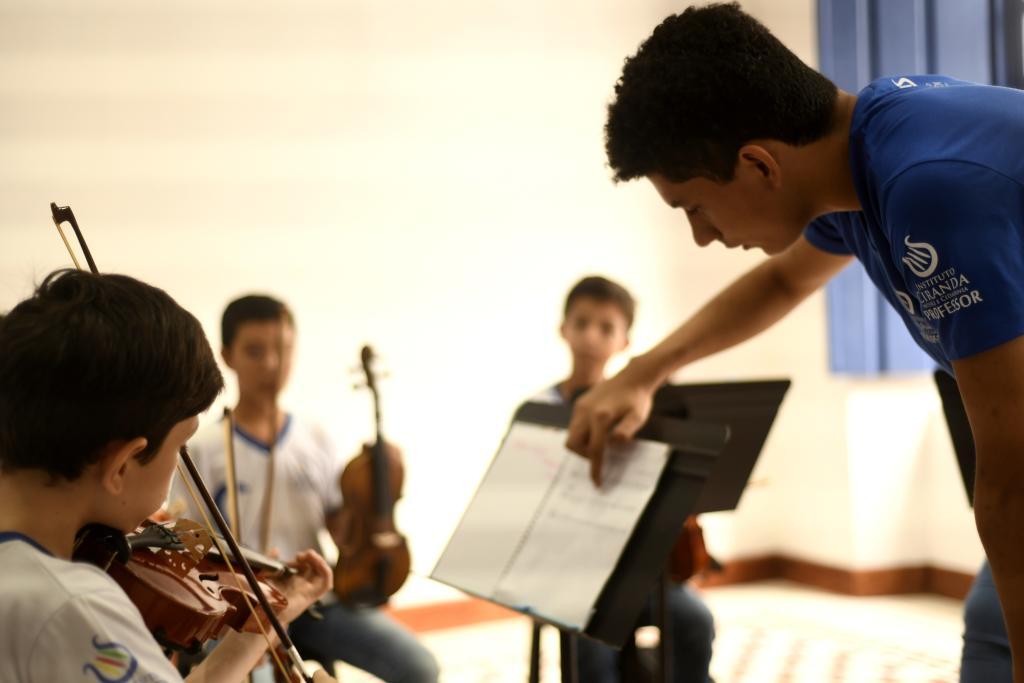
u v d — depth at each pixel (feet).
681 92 5.11
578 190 18.98
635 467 7.00
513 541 7.34
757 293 7.27
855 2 17.75
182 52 16.12
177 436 4.14
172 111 16.05
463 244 18.03
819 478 19.81
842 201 5.29
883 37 17.69
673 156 5.27
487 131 18.21
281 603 5.55
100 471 3.98
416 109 17.69
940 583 19.16
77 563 3.87
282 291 16.71
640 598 6.55
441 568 7.63
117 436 3.93
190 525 5.28
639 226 19.61
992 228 4.45
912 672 14.84
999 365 4.45
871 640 16.51
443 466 17.79
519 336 18.45
